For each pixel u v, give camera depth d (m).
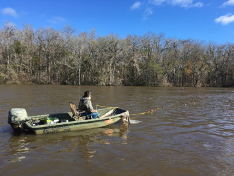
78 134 6.73
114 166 4.49
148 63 49.72
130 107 12.89
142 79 50.66
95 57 48.81
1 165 4.46
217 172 4.33
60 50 47.81
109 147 5.62
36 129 6.32
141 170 4.32
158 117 9.85
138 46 49.31
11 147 5.50
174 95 22.61
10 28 45.41
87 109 7.66
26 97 16.94
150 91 28.61
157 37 54.03
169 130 7.48
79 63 46.06
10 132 6.78
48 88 30.11
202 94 24.88
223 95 23.91
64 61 46.22
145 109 12.19
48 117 7.55
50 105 12.75
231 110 12.34
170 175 4.16
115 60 47.41
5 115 9.39
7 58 44.22
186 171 4.34
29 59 44.75
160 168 4.44
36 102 13.99
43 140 6.08
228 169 4.47
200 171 4.35
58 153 5.16
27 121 6.77
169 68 52.31
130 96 20.20
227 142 6.23
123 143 5.96
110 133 6.94
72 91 25.02
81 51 46.78
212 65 56.03
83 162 4.66
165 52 53.88
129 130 7.37
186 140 6.36
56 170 4.28
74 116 7.68
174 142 6.14
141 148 5.59
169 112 11.30
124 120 8.33
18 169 4.30
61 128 6.71
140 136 6.68
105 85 46.62
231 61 54.44
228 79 55.19
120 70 51.09
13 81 42.34
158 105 13.98
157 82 49.31
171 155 5.15
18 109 6.75
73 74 47.88
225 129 7.75
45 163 4.59
